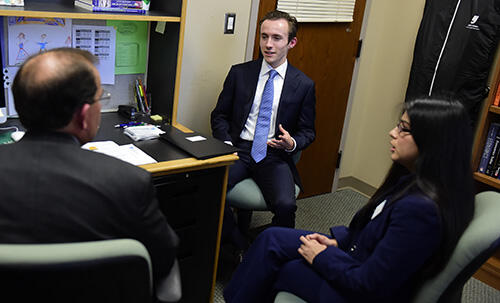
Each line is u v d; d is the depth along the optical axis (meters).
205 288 2.10
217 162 1.85
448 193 1.28
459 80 2.63
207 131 2.72
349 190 3.56
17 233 0.94
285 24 2.24
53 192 0.96
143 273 1.00
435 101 1.33
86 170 1.01
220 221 2.02
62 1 1.97
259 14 2.63
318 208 3.20
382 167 3.36
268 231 1.71
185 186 1.83
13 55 1.90
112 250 0.93
